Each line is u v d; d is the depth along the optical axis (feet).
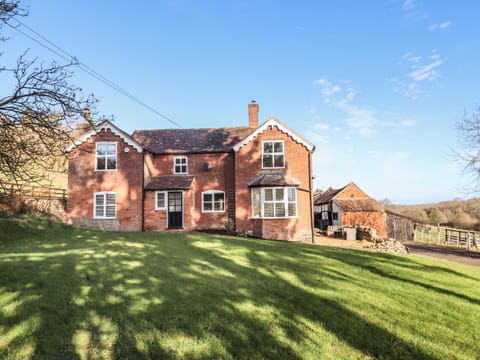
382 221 112.47
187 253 37.96
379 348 16.72
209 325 18.44
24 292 22.38
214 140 83.41
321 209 143.43
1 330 17.20
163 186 71.05
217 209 76.28
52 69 23.07
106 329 17.65
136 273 27.89
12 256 32.76
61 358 14.96
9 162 21.58
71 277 26.03
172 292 23.43
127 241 46.47
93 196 70.79
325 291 25.32
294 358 15.42
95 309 20.07
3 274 26.11
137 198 70.33
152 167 77.66
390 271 33.01
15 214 60.70
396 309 22.15
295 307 21.77
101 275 26.89
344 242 69.56
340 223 113.50
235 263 33.63
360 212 112.68
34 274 26.37
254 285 26.09
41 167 24.48
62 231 56.34
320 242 68.49
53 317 18.81
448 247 90.12
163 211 70.18
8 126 21.54
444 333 18.78
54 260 31.35
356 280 29.19
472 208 135.64
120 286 24.31
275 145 72.84
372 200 120.98
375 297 24.45
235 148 72.43
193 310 20.36
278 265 33.63
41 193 72.59
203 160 78.23
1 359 14.67
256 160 72.13
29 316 18.80
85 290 23.16
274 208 67.77
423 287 27.76
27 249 38.34
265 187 68.39
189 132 89.20
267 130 73.05
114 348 15.89
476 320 20.84
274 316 20.08
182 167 78.74
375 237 70.69
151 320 18.84
